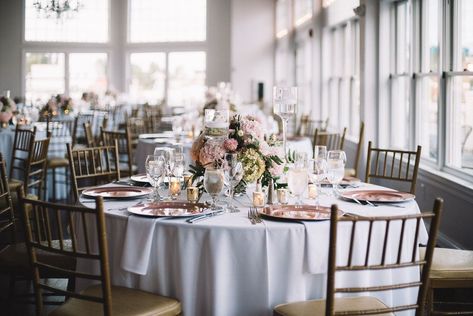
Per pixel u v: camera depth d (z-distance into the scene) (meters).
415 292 2.70
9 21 15.59
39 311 2.26
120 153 6.36
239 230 2.30
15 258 2.91
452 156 4.84
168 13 15.64
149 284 2.44
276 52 14.39
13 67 15.68
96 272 2.61
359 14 6.57
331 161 2.82
